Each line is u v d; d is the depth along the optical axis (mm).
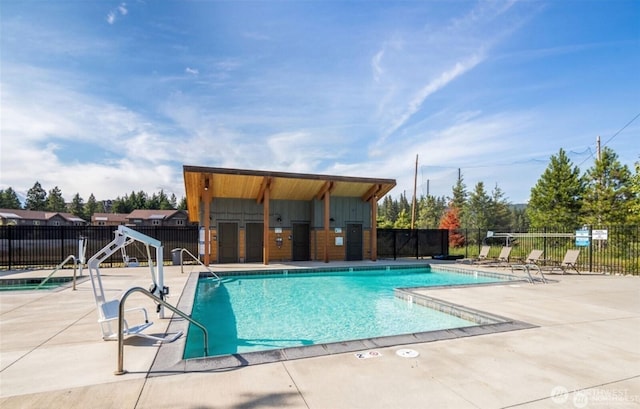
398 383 3191
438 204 43875
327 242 15492
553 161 25516
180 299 7105
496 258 16578
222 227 15367
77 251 14180
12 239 13266
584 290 8562
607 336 4711
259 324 6953
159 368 3486
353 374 3379
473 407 2775
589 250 12992
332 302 9023
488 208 39125
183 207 84188
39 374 3342
